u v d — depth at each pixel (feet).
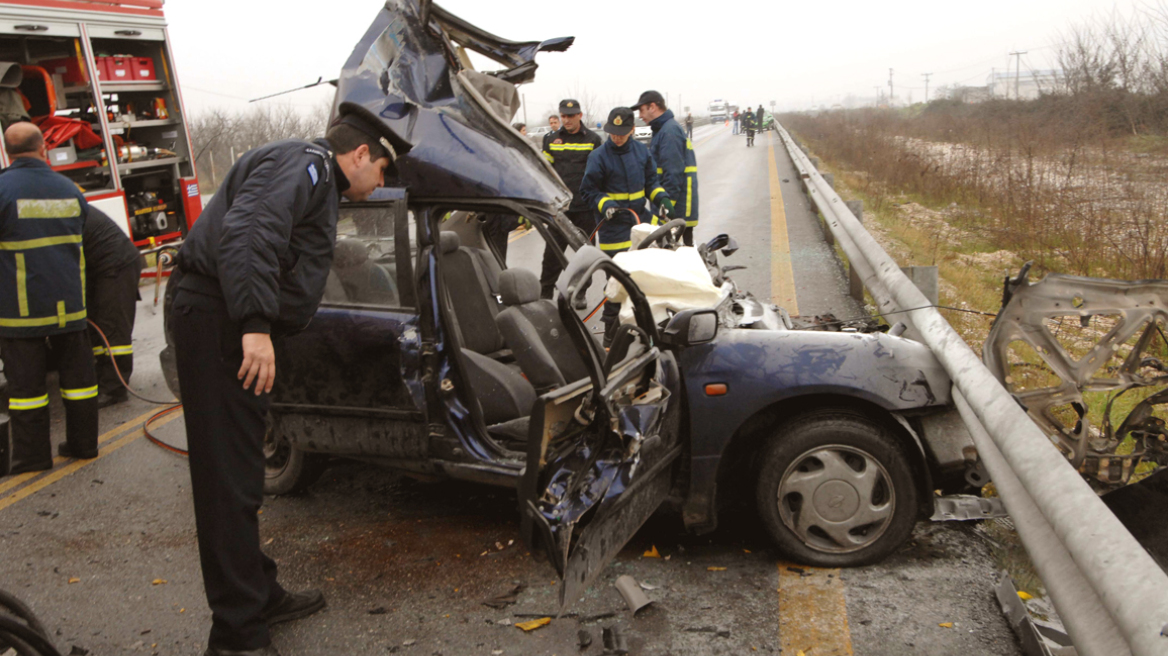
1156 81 62.59
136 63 32.91
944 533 12.42
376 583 11.60
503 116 14.66
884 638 9.87
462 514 13.71
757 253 35.01
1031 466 8.15
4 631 8.19
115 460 16.52
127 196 33.01
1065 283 11.85
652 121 26.76
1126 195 36.78
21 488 15.23
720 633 10.09
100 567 12.30
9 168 15.37
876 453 11.12
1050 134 54.80
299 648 10.17
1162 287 11.40
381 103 12.61
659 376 10.86
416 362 12.07
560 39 15.88
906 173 57.41
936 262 31.27
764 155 107.04
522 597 11.11
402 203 12.12
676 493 11.74
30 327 15.35
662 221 23.18
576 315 8.91
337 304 12.66
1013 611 10.00
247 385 8.90
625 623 10.38
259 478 9.68
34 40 29.71
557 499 9.20
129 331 20.27
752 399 11.23
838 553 11.42
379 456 12.78
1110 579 6.16
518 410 13.03
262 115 90.58
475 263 14.71
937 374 11.41
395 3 13.55
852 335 11.81
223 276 8.65
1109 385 11.78
